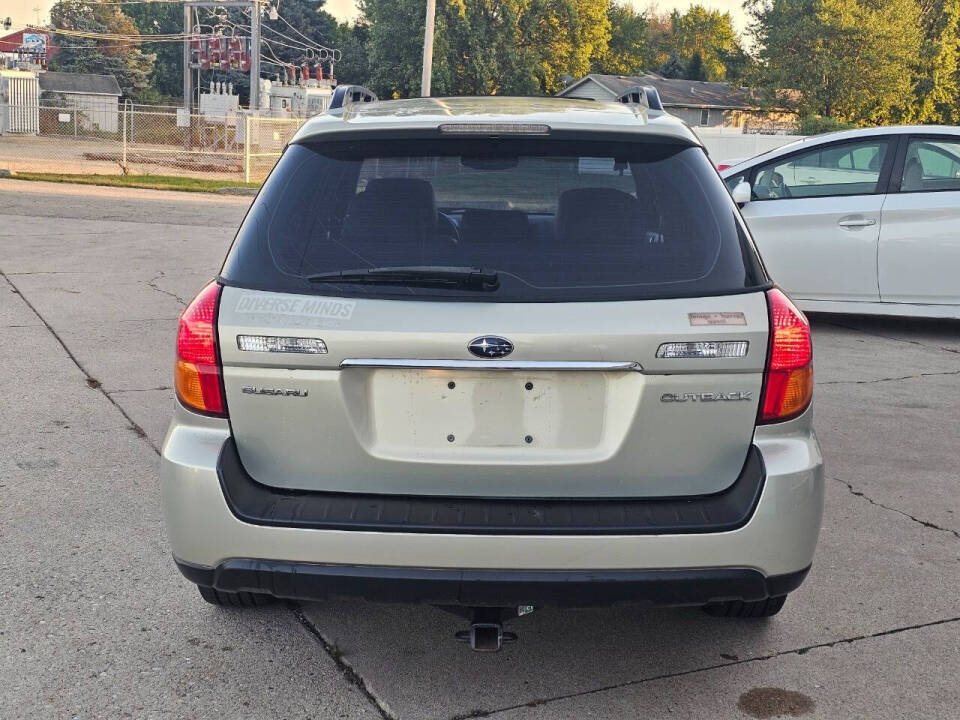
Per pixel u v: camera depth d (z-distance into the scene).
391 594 2.69
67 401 6.28
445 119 3.02
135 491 4.78
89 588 3.77
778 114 63.75
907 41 58.25
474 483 2.79
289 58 96.62
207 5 52.06
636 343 2.70
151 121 40.44
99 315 9.02
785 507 2.74
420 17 67.25
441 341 2.69
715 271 2.80
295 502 2.78
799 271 8.94
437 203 2.86
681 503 2.79
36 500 4.63
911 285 8.62
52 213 17.31
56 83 63.53
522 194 2.88
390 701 3.07
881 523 4.63
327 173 2.94
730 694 3.15
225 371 2.78
